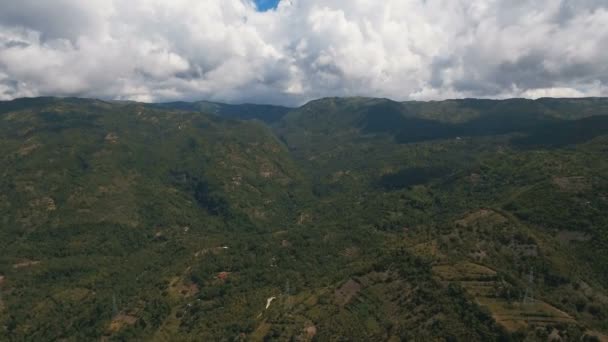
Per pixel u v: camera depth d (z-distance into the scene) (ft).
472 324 408.26
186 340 528.22
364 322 463.42
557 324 400.26
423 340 405.80
